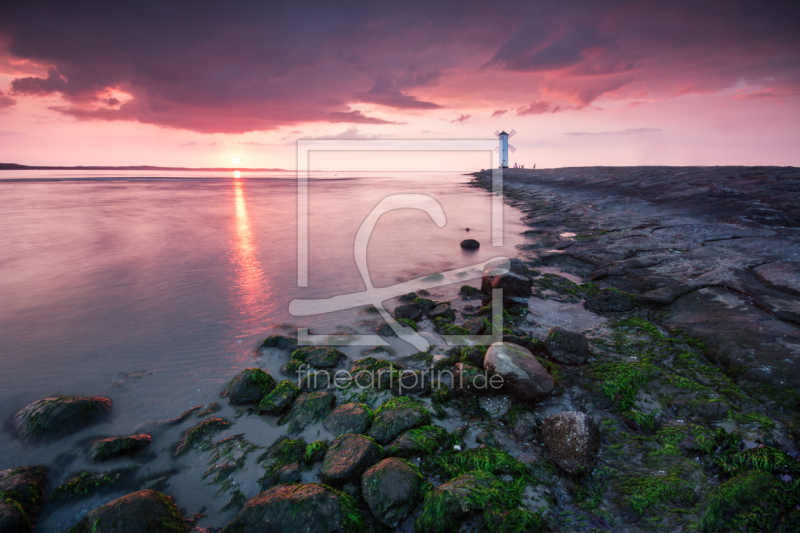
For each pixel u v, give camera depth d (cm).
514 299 966
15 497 404
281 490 393
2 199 3297
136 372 657
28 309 920
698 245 1224
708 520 355
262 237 1870
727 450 440
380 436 485
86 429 521
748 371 571
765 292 799
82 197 3612
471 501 382
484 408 553
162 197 3816
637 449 460
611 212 2161
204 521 398
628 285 990
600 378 596
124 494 430
